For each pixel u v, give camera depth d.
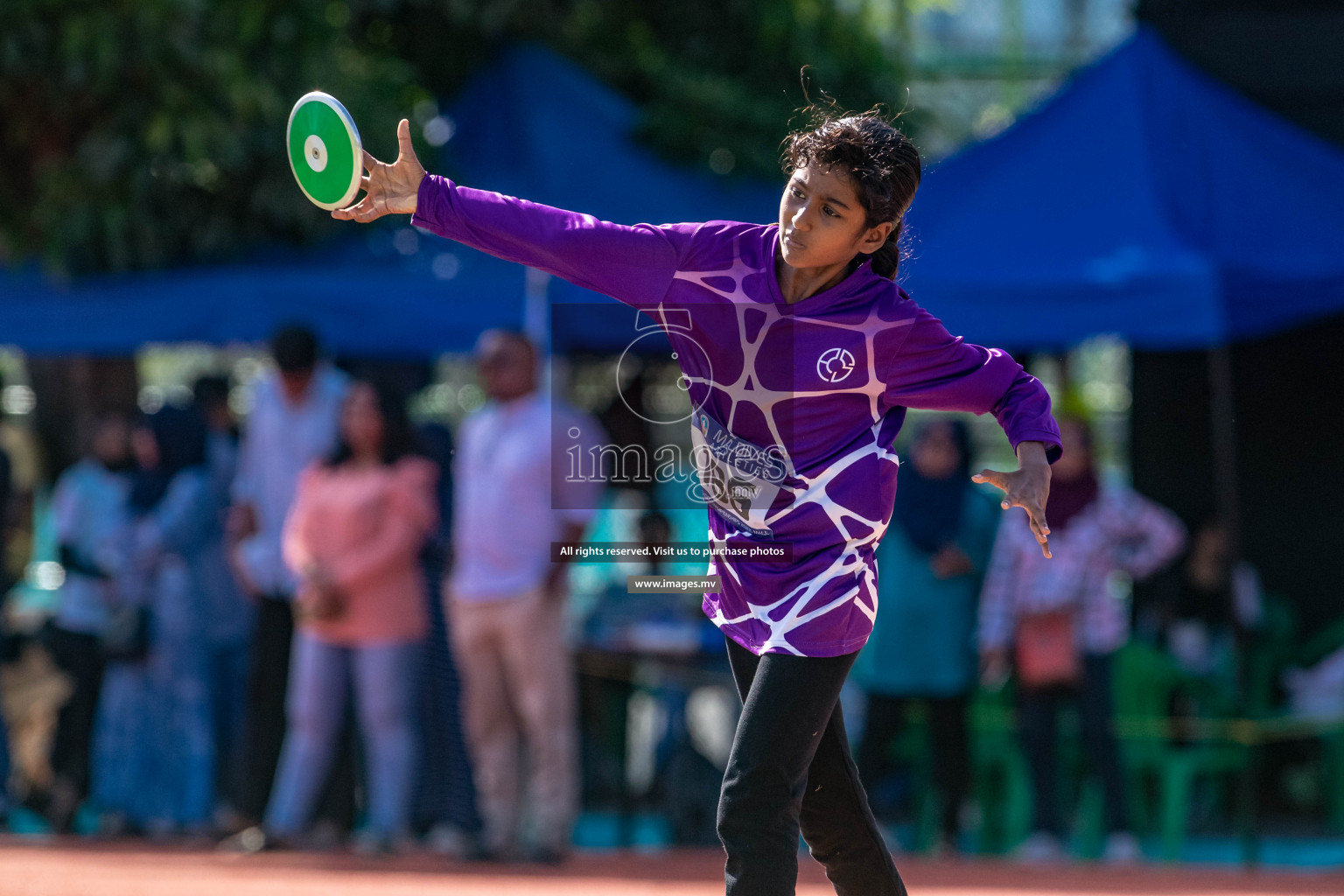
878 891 8.62
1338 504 23.80
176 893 15.27
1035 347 21.34
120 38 21.94
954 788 19.44
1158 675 20.33
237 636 21.05
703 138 25.14
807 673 7.87
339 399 19.48
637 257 7.79
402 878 16.67
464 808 18.30
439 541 18.81
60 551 21.06
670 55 27.70
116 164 22.06
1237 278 19.05
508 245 7.79
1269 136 21.95
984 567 19.64
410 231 23.62
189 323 21.11
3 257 23.53
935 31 35.66
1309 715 21.58
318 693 18.27
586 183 24.34
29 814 22.73
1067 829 20.59
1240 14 23.59
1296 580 23.95
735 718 20.11
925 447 19.59
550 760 17.95
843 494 7.99
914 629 19.25
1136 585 23.70
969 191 21.08
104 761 20.59
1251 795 18.92
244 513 19.55
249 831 19.03
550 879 16.72
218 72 22.33
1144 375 24.47
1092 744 19.20
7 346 21.89
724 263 7.84
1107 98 21.28
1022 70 35.03
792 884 7.74
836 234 7.55
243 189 23.08
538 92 25.52
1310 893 16.05
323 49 23.78
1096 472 19.77
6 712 21.88
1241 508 24.17
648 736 24.36
